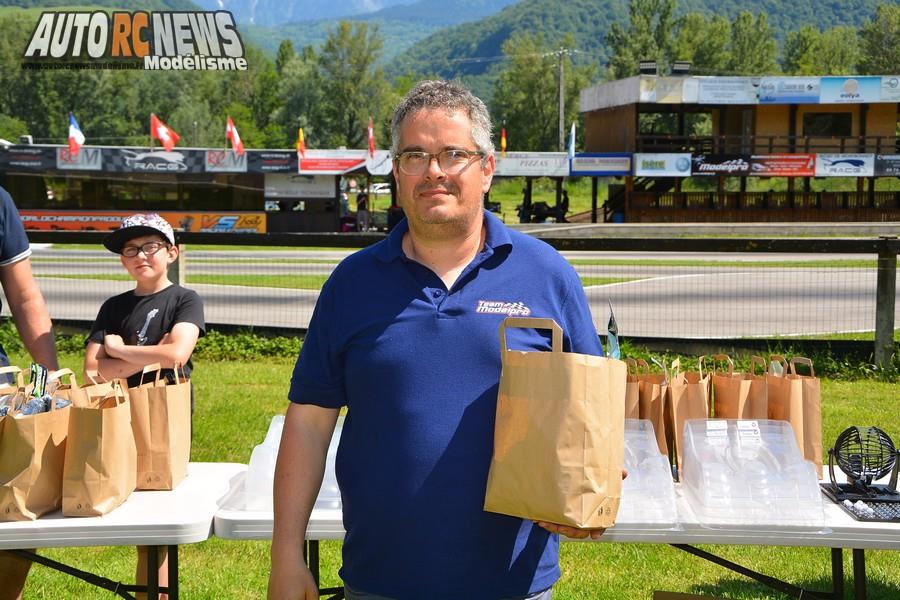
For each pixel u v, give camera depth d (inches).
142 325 160.1
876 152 1633.9
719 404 131.8
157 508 118.3
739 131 1680.6
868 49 4185.5
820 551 195.2
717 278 642.2
